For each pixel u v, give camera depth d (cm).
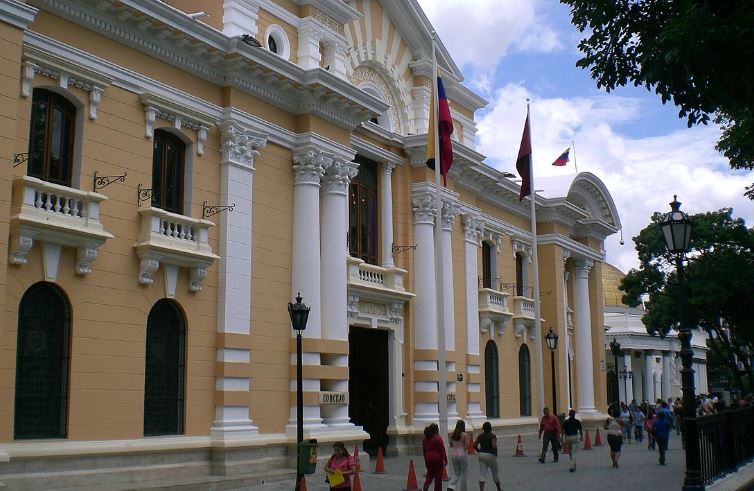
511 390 3594
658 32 1521
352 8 2609
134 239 1875
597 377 4441
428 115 3103
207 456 1986
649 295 4850
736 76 1415
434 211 2984
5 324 1596
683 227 1636
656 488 1933
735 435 2012
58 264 1703
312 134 2333
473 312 3259
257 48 2130
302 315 1777
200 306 2028
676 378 7631
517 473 2303
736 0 1409
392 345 2836
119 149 1864
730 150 2403
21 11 1588
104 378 1773
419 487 1959
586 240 4431
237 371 2070
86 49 1808
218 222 2100
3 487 1523
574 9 1602
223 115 2133
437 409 2892
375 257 2850
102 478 1722
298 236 2309
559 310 3975
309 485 1989
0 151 1528
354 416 2873
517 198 3753
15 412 1623
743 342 4697
